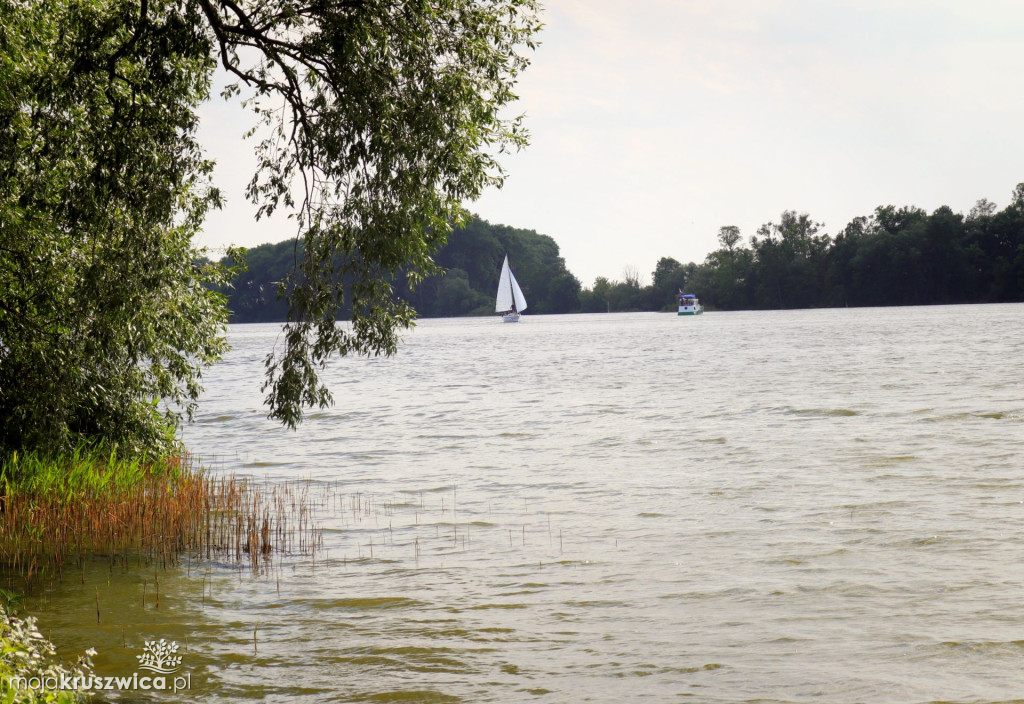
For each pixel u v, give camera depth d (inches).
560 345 5280.5
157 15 616.1
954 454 1229.7
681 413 1870.1
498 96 640.4
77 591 668.1
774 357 3506.4
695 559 748.0
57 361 818.2
